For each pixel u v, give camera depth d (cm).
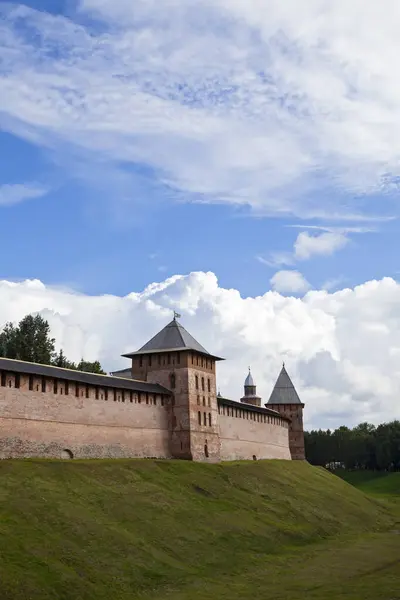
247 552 5812
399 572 5247
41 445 6662
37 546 4578
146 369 9175
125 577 4566
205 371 9388
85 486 6156
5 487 5503
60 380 7031
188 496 7012
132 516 5819
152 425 8425
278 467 10488
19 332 11425
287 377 14912
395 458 18900
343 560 5816
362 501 10138
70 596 4047
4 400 6322
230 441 10300
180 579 4762
